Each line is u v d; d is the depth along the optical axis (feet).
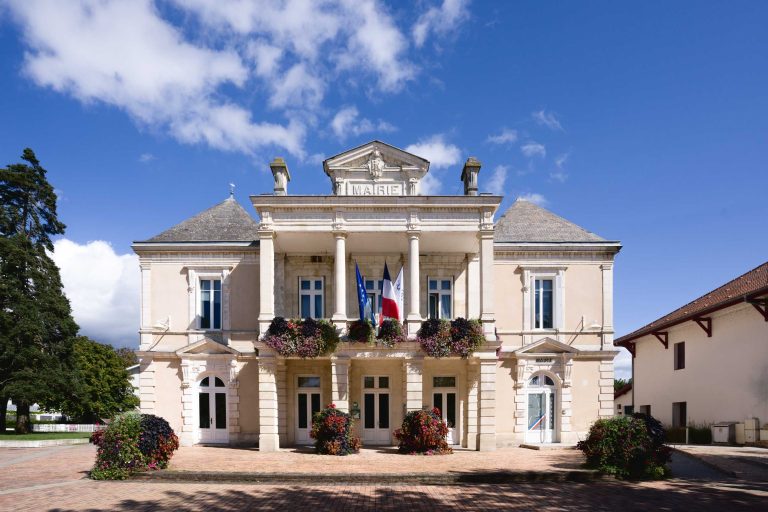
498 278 75.92
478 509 37.01
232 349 73.20
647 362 99.86
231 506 37.86
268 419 66.13
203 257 76.38
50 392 94.63
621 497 40.47
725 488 43.50
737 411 73.56
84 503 38.70
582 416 73.41
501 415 73.26
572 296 75.77
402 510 36.78
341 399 66.03
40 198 104.17
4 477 49.34
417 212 68.33
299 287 76.64
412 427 63.36
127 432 48.96
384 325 65.72
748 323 71.97
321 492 42.65
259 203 68.13
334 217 68.33
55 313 100.07
